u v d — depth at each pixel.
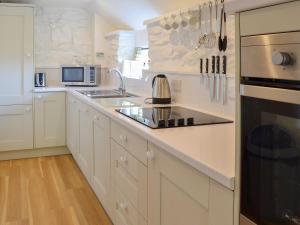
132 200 2.05
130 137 2.03
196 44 2.56
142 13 3.54
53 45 4.88
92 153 3.11
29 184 3.46
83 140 3.52
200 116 2.21
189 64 2.68
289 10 0.84
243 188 1.06
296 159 0.88
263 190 1.00
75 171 3.88
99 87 4.54
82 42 5.02
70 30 4.94
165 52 3.07
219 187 1.16
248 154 1.04
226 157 1.28
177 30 2.81
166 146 1.50
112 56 4.54
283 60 0.85
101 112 2.69
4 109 4.21
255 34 0.95
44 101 4.38
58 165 4.11
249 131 1.03
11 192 3.25
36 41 4.78
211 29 2.34
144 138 1.79
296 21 0.83
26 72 4.25
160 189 1.63
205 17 2.41
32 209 2.90
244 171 1.06
